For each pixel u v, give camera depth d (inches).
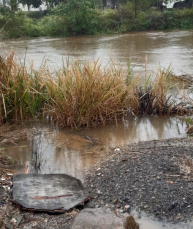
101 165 155.8
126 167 147.6
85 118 210.5
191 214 115.5
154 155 159.3
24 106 220.7
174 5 1315.2
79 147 181.3
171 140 185.0
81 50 566.9
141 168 144.9
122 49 558.9
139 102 231.0
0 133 199.9
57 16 941.2
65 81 215.6
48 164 161.6
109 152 172.9
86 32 924.0
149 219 115.4
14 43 731.4
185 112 230.8
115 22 983.6
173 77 304.0
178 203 120.1
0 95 210.4
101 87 215.6
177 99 250.4
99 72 218.5
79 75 211.0
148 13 1063.6
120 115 227.6
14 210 122.0
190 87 280.7
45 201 125.8
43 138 194.5
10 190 134.1
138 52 511.5
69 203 124.7
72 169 154.9
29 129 207.5
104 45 633.0
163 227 111.4
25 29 912.3
